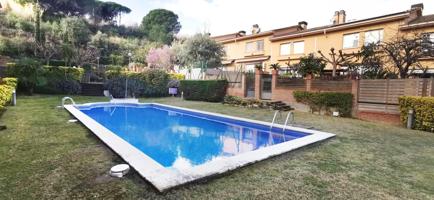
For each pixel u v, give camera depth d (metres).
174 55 31.14
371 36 18.31
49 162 3.81
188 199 2.77
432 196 3.08
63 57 25.73
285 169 3.87
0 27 27.89
